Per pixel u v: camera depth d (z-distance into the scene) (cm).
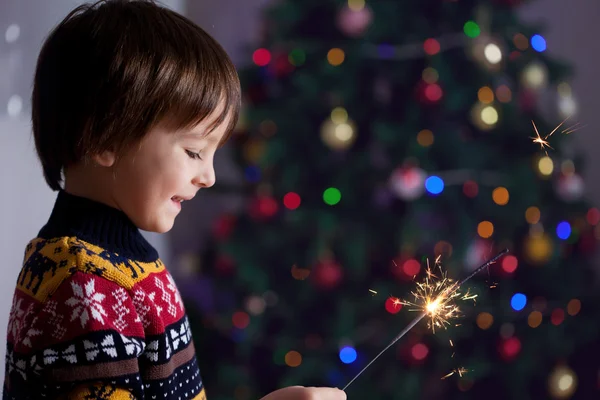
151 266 89
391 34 220
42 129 86
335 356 220
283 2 234
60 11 182
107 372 76
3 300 176
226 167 304
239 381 228
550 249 226
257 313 228
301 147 226
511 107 222
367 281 221
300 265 225
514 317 225
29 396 78
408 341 216
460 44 220
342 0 217
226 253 229
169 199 85
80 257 80
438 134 220
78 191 86
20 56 177
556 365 234
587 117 312
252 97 230
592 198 311
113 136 80
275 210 222
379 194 217
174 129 83
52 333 77
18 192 178
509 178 224
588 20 313
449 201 217
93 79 81
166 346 86
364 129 224
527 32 233
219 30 310
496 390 229
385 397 216
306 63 223
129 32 83
